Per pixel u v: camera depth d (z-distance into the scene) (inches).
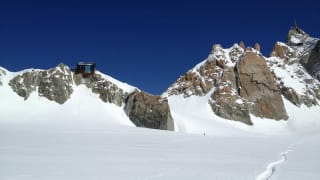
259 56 7037.4
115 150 1471.5
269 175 924.0
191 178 831.1
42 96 4916.3
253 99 6456.7
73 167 956.0
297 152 1790.1
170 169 962.1
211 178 838.5
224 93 6250.0
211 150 1720.0
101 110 4771.2
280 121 6338.6
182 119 5088.6
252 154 1572.3
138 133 3029.0
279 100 6624.0
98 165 1003.3
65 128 3223.4
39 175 826.8
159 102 4805.6
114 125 4136.3
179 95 6697.8
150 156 1296.8
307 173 978.7
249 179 839.1
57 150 1375.5
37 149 1386.6
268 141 3021.7
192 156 1369.3
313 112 6845.5
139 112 4714.6
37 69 5221.5
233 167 1048.2
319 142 3075.8
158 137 2645.2
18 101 4717.0
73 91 5078.7
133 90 5260.8
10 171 870.4
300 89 7322.8
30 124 3673.7
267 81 6747.1
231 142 2541.8
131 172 893.2
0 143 1592.0
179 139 2551.7
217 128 5152.6
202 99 6373.0
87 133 2669.8
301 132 5880.9
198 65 7416.3
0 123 3555.6
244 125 5861.2
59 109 4707.2
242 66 6771.7
